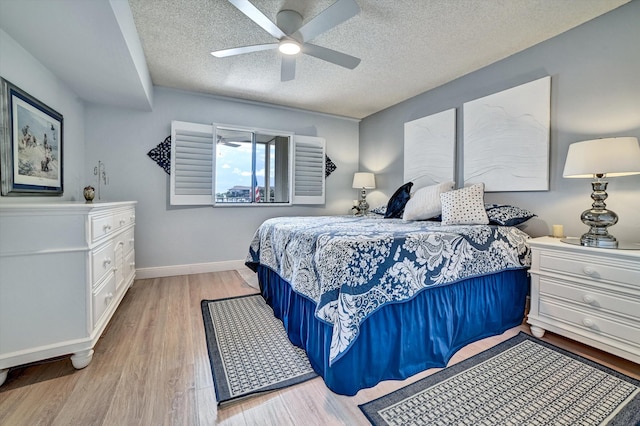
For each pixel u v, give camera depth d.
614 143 1.72
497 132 2.76
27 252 1.44
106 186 3.18
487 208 2.54
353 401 1.36
